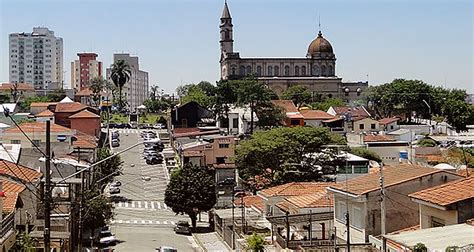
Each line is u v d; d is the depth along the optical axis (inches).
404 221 1419.8
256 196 2691.9
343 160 3161.9
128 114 7450.8
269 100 5841.5
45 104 5147.6
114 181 3695.9
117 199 3388.3
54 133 3314.5
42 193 1403.8
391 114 6476.4
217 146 3932.1
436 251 874.8
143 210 3161.9
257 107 5644.7
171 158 4512.8
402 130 4945.9
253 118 5600.4
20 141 3110.2
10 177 1546.5
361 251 1322.6
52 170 1969.7
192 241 2486.5
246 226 2251.5
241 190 3233.3
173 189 2775.6
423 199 1217.4
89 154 2832.2
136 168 4269.2
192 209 2743.6
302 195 2074.3
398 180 1453.0
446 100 6181.1
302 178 3080.7
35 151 2362.2
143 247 2282.2
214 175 3722.9
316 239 1610.5
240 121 5689.0
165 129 6397.6
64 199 1688.0
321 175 3110.2
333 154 3201.3
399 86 6456.7
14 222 1246.3
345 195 1489.9
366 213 1422.2
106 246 2287.2
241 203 2539.4
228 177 3730.3
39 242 1425.9
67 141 3154.5
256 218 2380.7
